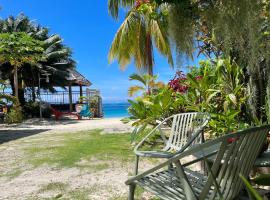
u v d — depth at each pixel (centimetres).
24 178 450
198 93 588
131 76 718
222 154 183
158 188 229
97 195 363
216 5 312
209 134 522
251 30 343
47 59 2264
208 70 586
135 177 236
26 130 1223
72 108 2566
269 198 251
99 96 2239
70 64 2441
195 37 364
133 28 1436
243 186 206
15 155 630
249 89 511
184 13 316
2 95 1570
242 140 183
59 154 611
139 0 430
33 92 2325
